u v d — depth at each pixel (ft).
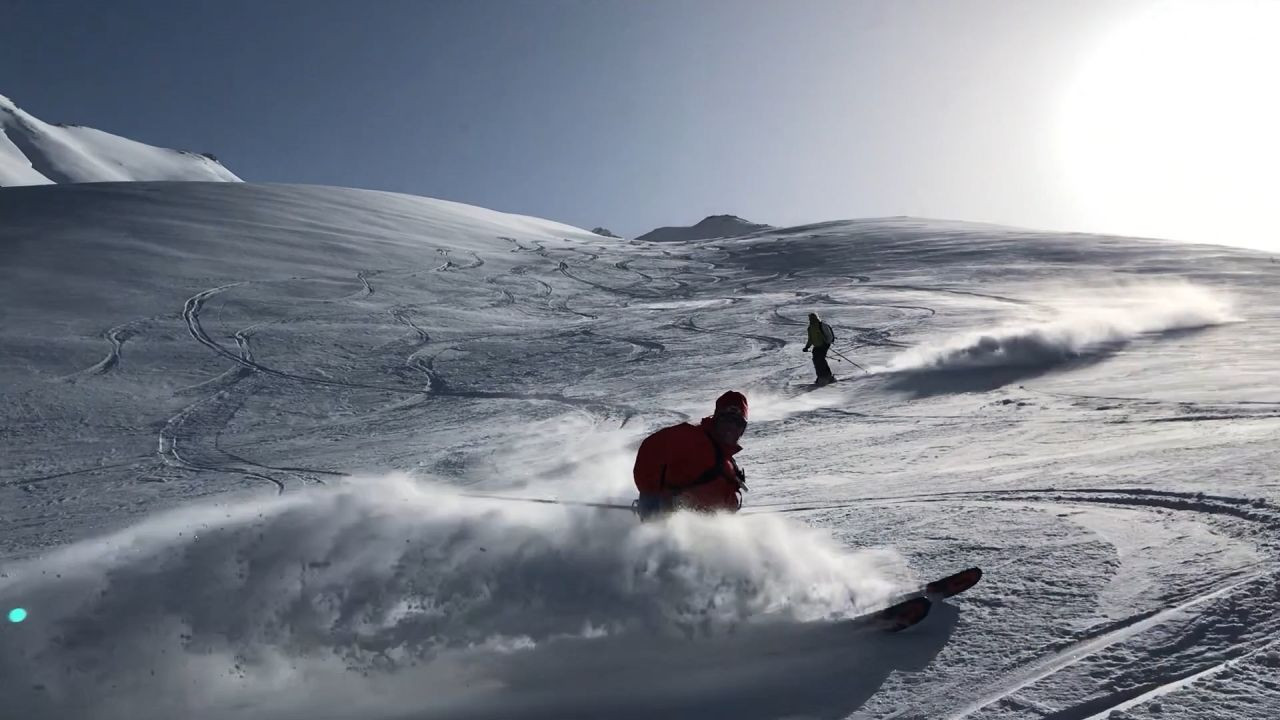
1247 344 57.31
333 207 201.36
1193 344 59.36
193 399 73.87
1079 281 124.16
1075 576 11.60
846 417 44.24
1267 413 28.48
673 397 62.69
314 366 85.25
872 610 11.29
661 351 85.61
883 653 10.00
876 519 17.21
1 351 86.63
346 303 117.08
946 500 18.40
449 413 64.90
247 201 191.31
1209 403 32.40
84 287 116.16
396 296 124.36
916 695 8.91
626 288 141.28
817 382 60.95
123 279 121.80
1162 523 13.62
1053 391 43.47
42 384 77.36
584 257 175.83
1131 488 16.39
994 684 8.88
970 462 25.16
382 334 99.91
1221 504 14.05
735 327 97.66
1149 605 10.19
